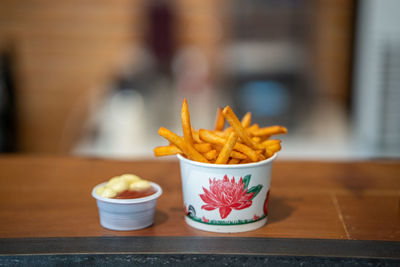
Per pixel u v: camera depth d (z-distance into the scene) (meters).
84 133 2.93
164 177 1.43
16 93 4.02
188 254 0.92
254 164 0.97
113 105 3.10
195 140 1.02
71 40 4.01
